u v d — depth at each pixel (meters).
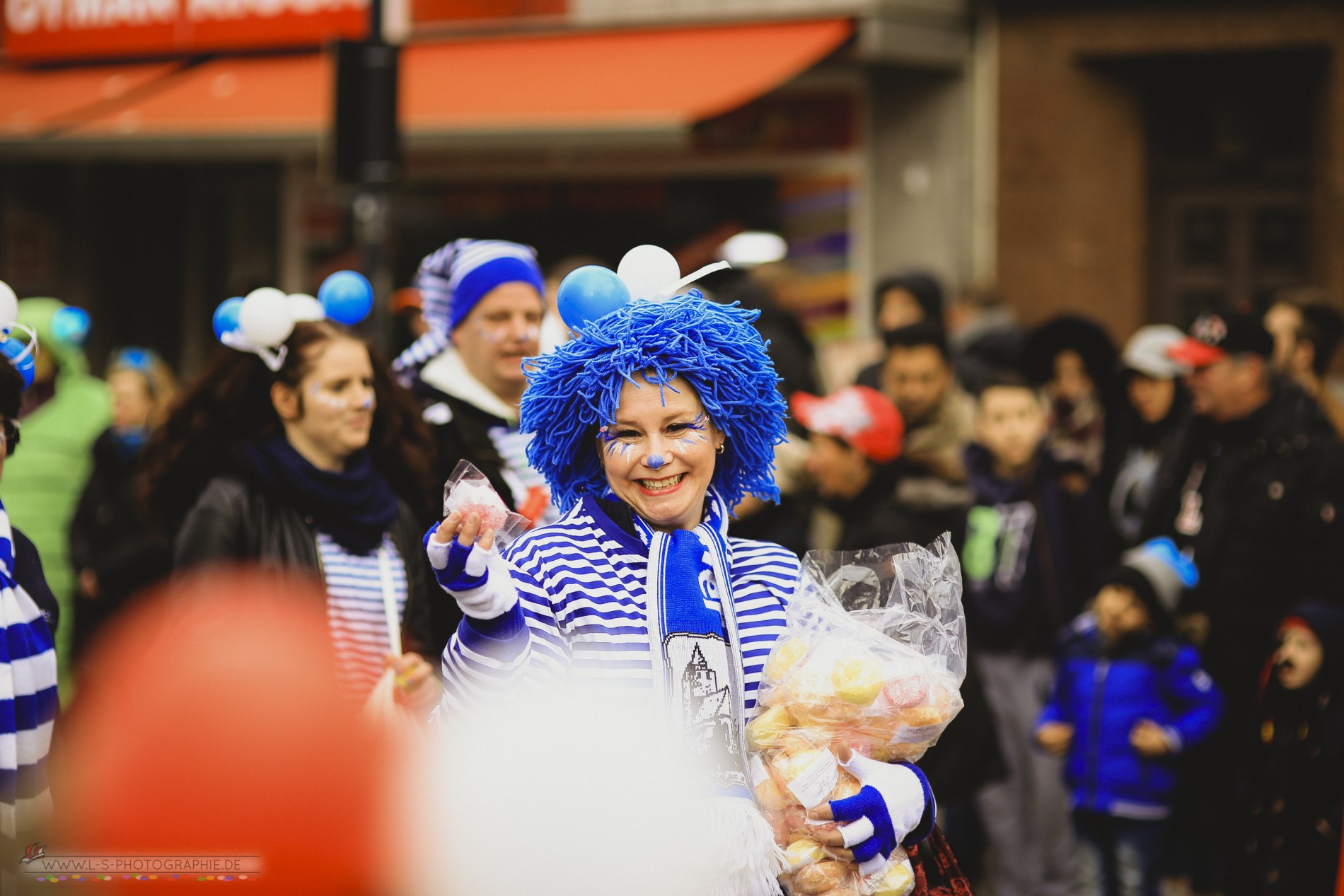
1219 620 4.46
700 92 8.10
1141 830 4.49
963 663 2.28
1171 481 4.86
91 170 11.12
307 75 9.66
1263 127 8.83
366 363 3.31
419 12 9.77
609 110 8.09
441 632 3.37
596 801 1.34
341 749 0.73
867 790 2.11
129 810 0.70
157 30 10.44
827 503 4.63
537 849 1.26
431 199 9.88
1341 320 5.34
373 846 0.73
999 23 8.85
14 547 2.62
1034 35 8.78
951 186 8.91
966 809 5.00
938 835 2.37
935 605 2.29
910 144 8.96
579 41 9.31
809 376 5.62
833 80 8.93
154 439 3.34
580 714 1.44
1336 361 7.80
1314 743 3.81
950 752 3.99
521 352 3.57
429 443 3.47
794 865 2.10
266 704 0.72
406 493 3.47
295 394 3.22
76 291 11.18
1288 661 3.88
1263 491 4.45
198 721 0.71
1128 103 8.76
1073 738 4.62
